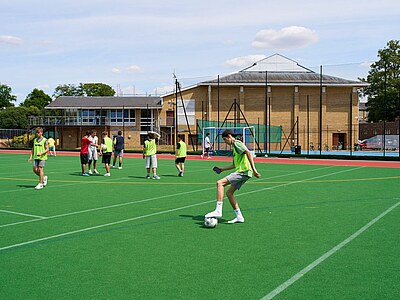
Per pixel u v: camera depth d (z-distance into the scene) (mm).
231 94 53781
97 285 5680
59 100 63781
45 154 15734
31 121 58250
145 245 7656
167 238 8148
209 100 53281
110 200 12859
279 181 17844
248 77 55750
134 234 8484
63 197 13500
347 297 5230
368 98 68312
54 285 5695
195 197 13430
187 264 6547
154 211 11000
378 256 6906
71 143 58438
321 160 33531
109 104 61094
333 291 5426
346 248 7387
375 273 6098
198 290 5477
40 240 8062
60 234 8531
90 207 11648
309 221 9641
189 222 9609
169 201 12641
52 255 7074
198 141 51000
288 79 55594
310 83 53469
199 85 53625
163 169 24359
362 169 24344
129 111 59688
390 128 62750
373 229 8812
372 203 12078
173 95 56438
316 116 54281
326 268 6324
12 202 12547
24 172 22547
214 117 53688
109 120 59750
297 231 8664
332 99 54406
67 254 7125
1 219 10055
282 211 10875
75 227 9156
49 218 10148
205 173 21781
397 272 6137
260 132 52031
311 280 5828
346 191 14625
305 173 21719
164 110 57219
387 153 44594
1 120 80625
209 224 8930
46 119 57969
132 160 32969
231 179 9367
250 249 7348
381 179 18625
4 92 108188
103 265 6523
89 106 60281
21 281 5855
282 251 7219
